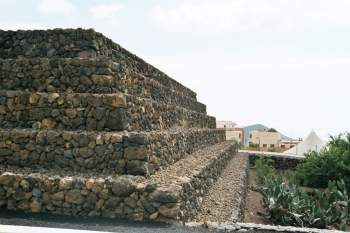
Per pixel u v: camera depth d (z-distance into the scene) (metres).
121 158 8.98
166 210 7.66
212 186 13.14
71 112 10.04
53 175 8.58
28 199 8.22
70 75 10.80
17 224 7.12
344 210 13.25
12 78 11.20
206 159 13.60
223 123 76.19
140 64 14.85
